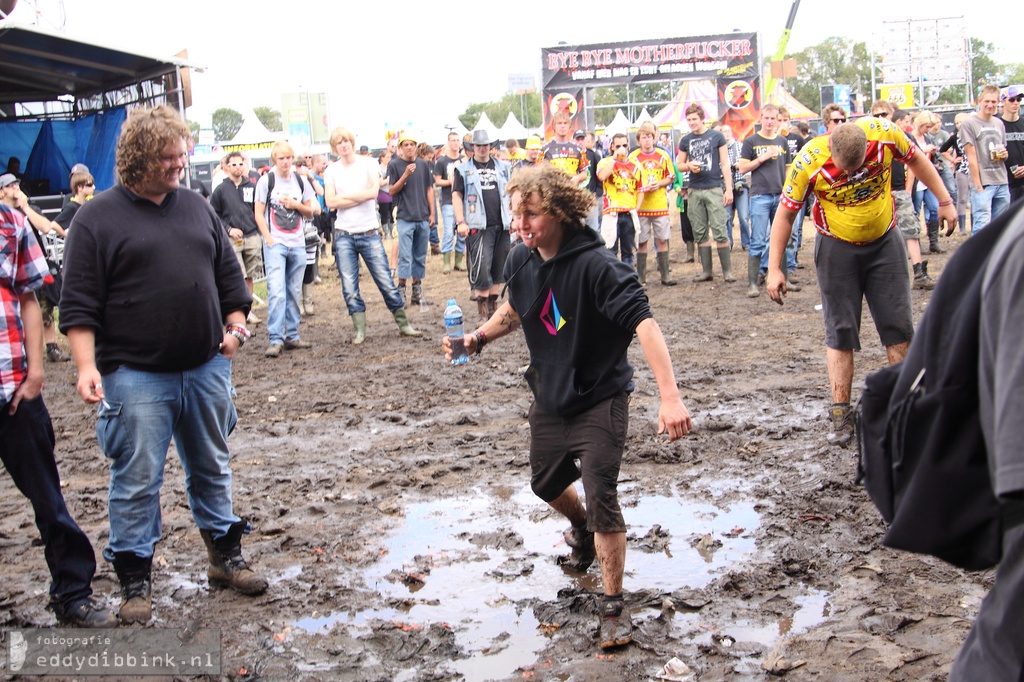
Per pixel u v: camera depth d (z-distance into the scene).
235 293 4.27
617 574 3.83
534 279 3.86
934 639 3.62
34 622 4.11
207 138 46.66
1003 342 1.75
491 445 6.46
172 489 5.86
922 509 1.98
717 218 13.23
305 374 9.12
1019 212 1.89
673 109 39.97
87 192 10.86
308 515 5.32
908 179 11.59
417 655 3.71
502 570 4.45
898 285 5.87
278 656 3.75
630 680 3.45
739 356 8.70
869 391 2.18
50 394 8.95
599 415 3.80
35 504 3.95
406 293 13.98
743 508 5.07
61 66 16.27
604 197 13.36
